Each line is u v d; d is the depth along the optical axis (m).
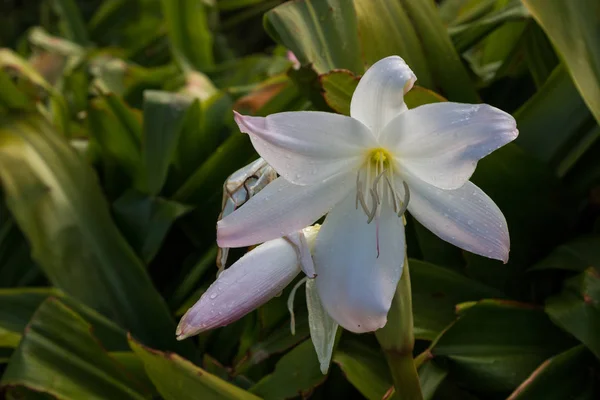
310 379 0.63
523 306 0.65
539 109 0.71
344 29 0.70
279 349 0.66
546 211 0.70
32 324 0.67
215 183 0.80
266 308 0.67
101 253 0.76
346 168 0.50
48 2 1.64
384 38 0.71
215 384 0.60
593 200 0.70
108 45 1.46
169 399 0.61
